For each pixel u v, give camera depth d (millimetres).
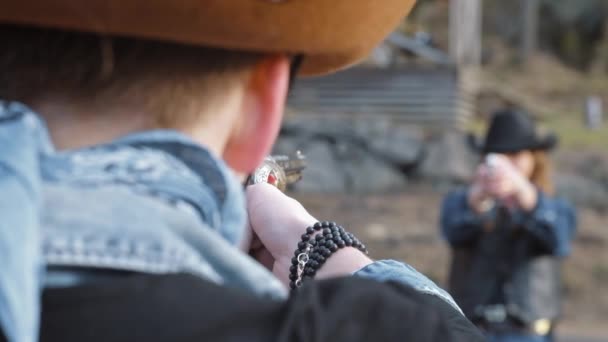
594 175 17172
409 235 14391
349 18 904
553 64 29344
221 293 855
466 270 4625
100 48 864
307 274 1182
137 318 822
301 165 1482
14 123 831
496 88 22047
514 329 4527
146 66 877
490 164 4570
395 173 16531
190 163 887
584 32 31219
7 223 779
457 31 19531
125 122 884
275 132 947
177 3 833
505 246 4562
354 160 16500
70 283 826
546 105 24719
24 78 874
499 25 30891
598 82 27672
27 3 833
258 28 868
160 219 850
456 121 17984
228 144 950
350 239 1197
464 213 4590
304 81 18391
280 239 1229
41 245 816
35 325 786
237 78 917
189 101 896
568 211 4574
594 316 13031
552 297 4570
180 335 824
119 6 831
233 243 918
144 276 835
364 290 906
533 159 4965
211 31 858
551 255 4551
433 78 18109
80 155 854
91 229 829
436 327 901
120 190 847
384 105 18172
